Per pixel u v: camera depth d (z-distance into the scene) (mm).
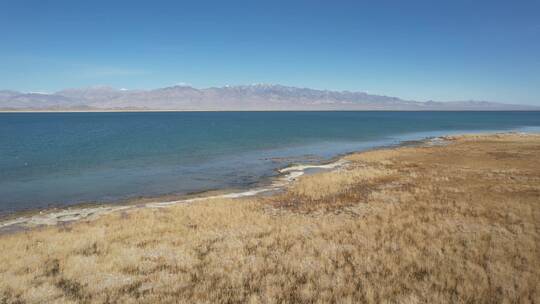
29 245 14227
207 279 10789
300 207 20500
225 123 135875
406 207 18859
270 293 9539
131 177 33562
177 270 11516
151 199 25203
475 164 35219
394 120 170125
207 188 29078
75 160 43219
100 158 45125
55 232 16328
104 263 11938
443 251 12539
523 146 49500
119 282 10633
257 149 55969
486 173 29016
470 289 9508
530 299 9070
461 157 40781
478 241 13141
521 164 34312
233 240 14305
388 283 10102
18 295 9859
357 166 36781
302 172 35062
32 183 30594
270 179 32469
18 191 27656
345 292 9648
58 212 21609
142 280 10789
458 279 10219
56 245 13922
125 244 14070
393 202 20344
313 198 22672
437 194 21766
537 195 20766
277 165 40500
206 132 89812
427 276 10555
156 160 44062
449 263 11312
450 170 31312
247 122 144750
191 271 11438
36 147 55500
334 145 62312
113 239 14836
